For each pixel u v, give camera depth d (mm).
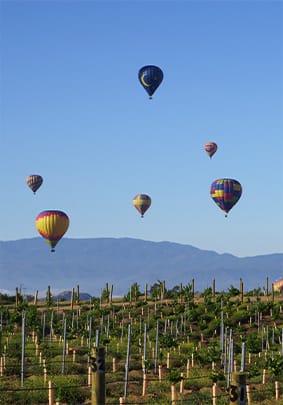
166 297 129875
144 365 66000
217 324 103500
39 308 127812
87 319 106938
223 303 116438
